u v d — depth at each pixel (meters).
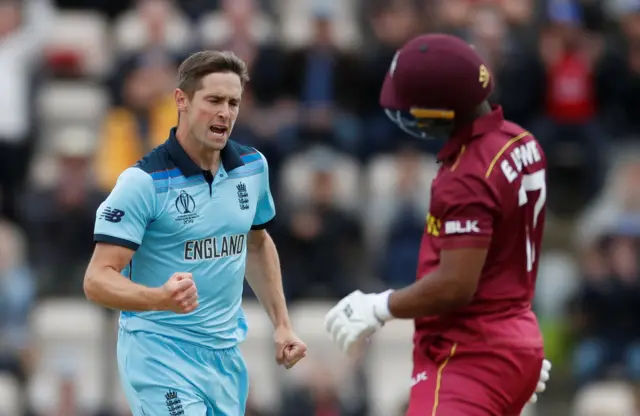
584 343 44.19
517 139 20.81
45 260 43.88
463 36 47.28
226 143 20.36
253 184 20.59
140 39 47.56
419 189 44.53
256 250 21.80
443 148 20.83
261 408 40.34
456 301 20.17
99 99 49.88
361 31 49.34
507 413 21.06
